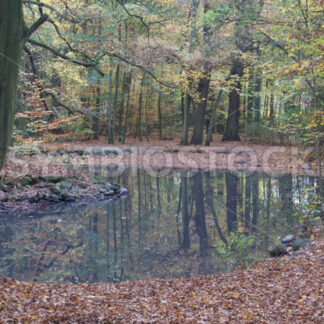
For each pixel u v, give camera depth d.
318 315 4.02
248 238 8.55
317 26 9.80
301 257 6.88
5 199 12.30
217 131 41.28
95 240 8.93
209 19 12.40
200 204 13.07
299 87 11.36
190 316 4.23
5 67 4.55
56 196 13.45
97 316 4.07
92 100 34.56
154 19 16.06
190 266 7.11
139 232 9.67
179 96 32.59
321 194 11.28
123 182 17.88
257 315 4.21
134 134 43.41
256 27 14.26
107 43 13.20
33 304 4.32
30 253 7.92
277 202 12.74
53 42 16.38
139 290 5.55
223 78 26.62
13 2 4.59
